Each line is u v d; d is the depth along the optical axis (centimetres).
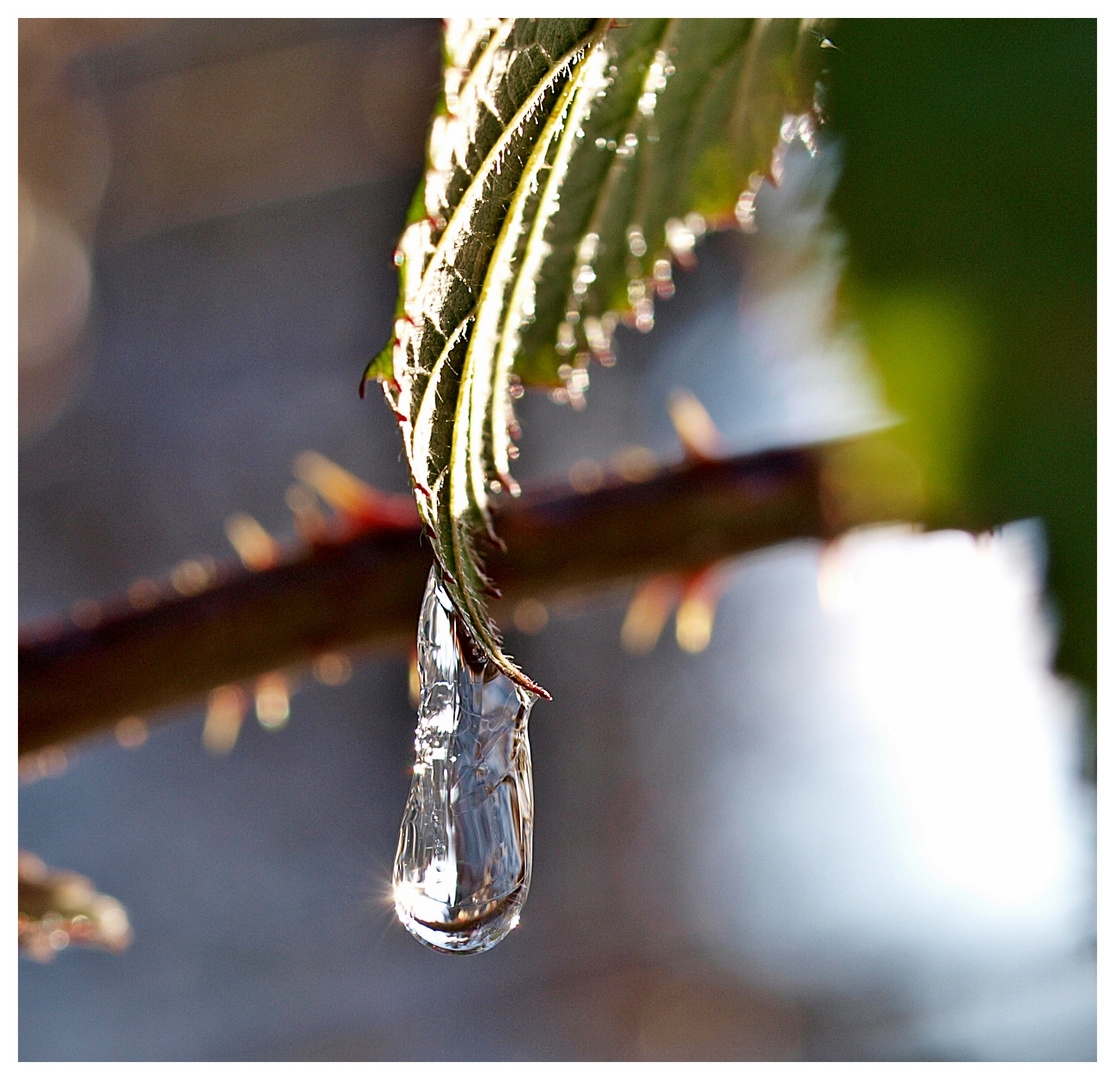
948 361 12
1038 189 12
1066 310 12
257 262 84
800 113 15
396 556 19
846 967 50
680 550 19
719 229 16
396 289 15
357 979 61
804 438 19
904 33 12
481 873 17
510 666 15
